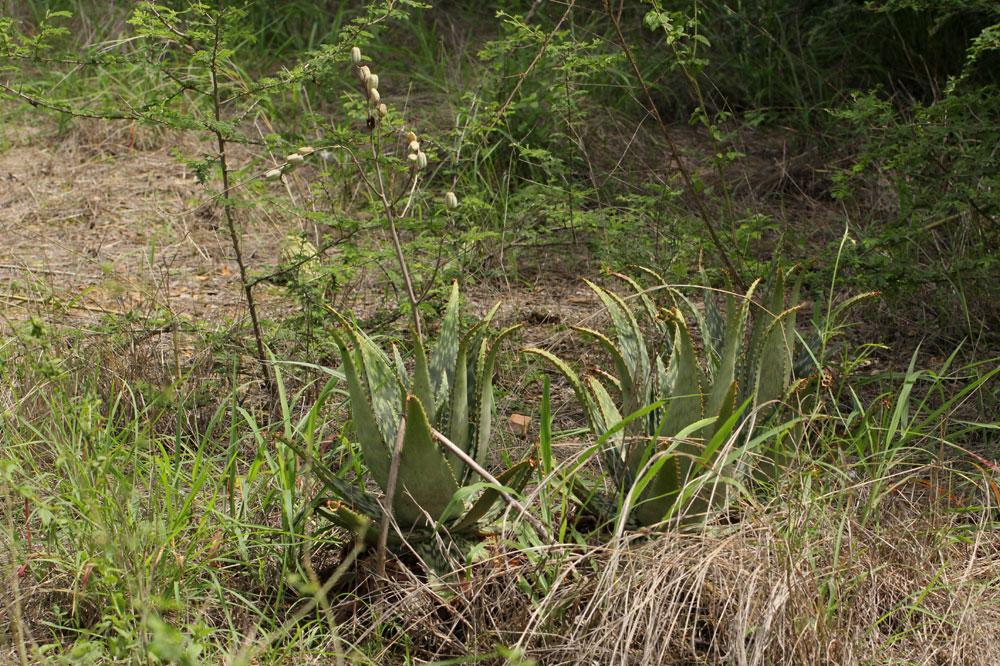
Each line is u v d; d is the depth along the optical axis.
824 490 3.11
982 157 4.47
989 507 3.11
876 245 4.47
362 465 3.68
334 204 5.46
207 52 4.09
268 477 3.40
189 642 2.53
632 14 9.25
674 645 2.67
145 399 4.02
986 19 7.37
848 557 2.81
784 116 7.97
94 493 2.86
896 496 3.22
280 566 3.12
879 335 4.91
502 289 5.70
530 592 2.78
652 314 3.30
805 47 8.29
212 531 3.12
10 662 2.62
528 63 7.36
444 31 9.52
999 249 5.02
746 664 2.52
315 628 2.76
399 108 7.88
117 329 4.28
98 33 8.72
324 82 4.21
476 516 2.95
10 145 7.81
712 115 8.23
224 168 4.26
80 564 2.80
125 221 6.63
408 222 4.28
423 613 2.83
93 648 2.48
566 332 4.95
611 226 5.22
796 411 3.15
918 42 7.92
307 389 4.20
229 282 5.78
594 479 3.41
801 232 5.82
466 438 3.04
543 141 6.99
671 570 2.76
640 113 7.99
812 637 2.54
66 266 5.90
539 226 5.99
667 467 2.84
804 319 5.09
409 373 4.41
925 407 4.21
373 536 2.97
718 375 3.00
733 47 8.41
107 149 7.69
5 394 3.85
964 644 2.65
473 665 2.67
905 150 4.72
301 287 4.32
